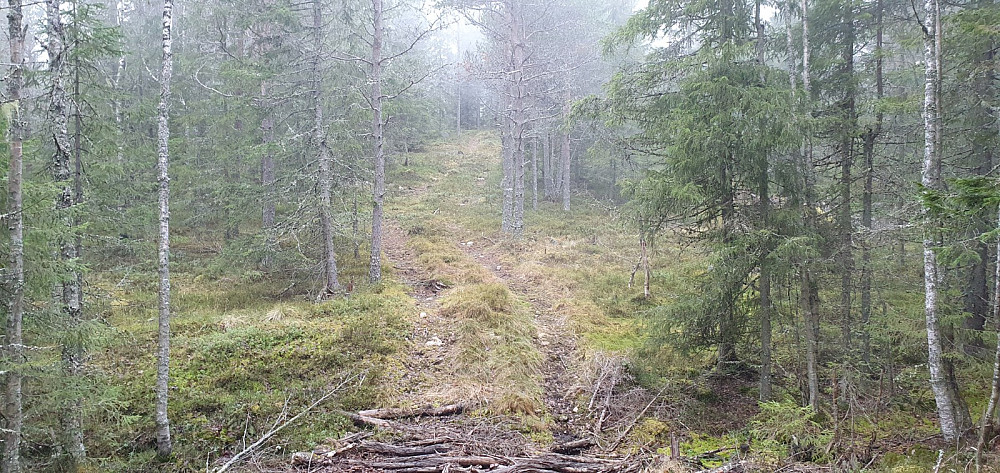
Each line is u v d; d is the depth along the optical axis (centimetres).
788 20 1018
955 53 1015
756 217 984
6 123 618
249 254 1518
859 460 796
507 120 2581
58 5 797
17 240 614
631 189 1032
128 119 1199
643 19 1048
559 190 3244
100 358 1059
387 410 928
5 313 641
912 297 1026
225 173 1859
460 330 1246
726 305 1014
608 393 1033
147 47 2067
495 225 2544
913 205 917
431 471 761
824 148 1230
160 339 808
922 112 971
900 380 1058
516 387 1023
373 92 1594
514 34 2291
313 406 912
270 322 1268
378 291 1539
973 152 1080
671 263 1827
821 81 1105
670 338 1061
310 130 1522
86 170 1053
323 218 1523
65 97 832
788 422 827
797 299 1096
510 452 815
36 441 755
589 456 824
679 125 941
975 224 771
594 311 1491
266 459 790
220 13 1520
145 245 1178
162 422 802
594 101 1135
